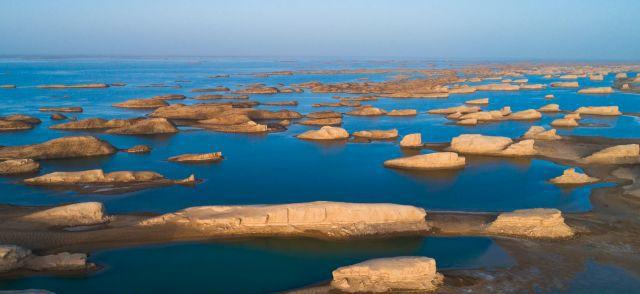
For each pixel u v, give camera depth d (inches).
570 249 1085.8
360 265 936.9
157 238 1139.3
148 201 1401.3
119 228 1164.5
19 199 1395.2
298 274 1007.0
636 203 1387.8
